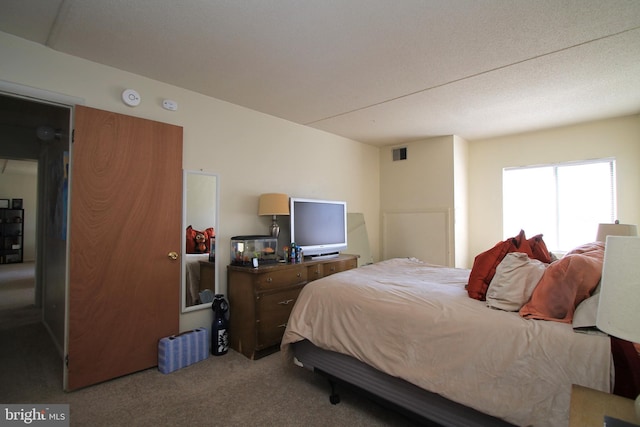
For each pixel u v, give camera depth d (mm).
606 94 3035
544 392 1238
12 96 2098
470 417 1451
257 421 1854
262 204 3273
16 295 4875
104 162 2318
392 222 5031
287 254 3178
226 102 3211
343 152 4570
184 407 1990
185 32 2035
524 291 1566
